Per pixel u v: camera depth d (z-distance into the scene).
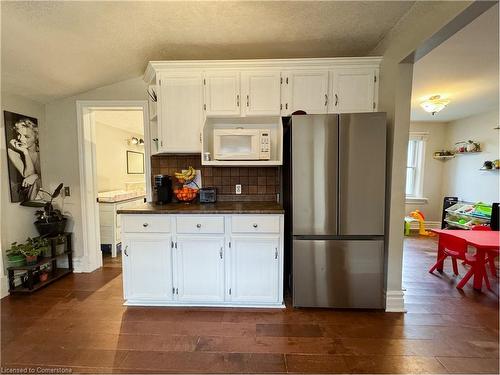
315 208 2.21
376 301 2.25
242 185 2.83
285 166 2.61
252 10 1.85
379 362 1.66
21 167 2.71
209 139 2.70
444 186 5.23
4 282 2.48
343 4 1.79
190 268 2.28
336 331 1.97
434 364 1.64
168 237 2.26
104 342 1.84
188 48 2.40
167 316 2.17
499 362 1.66
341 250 2.22
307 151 2.18
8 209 2.59
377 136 2.15
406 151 2.15
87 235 3.10
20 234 2.72
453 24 1.55
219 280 2.28
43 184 2.98
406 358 1.69
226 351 1.75
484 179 4.41
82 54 2.25
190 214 2.23
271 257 2.25
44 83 2.56
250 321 2.10
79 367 1.61
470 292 2.61
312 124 2.17
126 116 3.97
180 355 1.72
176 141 2.52
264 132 2.48
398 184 2.18
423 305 2.36
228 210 2.22
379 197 2.18
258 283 2.27
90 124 3.10
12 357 1.69
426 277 2.98
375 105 2.41
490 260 2.91
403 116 2.12
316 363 1.65
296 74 2.43
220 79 2.46
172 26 2.03
